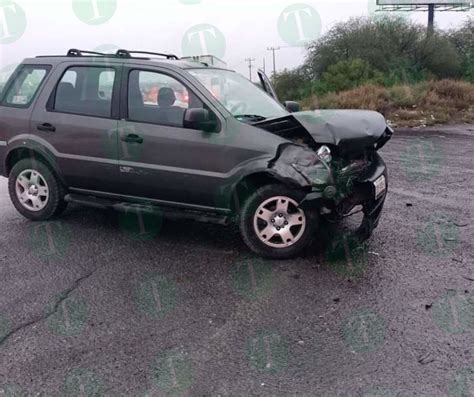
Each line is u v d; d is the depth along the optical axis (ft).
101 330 11.16
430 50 89.81
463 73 92.58
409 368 9.55
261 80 20.40
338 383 9.17
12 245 16.43
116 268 14.55
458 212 19.34
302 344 10.46
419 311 11.69
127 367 9.78
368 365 9.69
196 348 10.39
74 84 17.35
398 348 10.22
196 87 15.47
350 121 14.73
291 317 11.57
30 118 17.70
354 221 17.98
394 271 13.92
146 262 14.96
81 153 16.92
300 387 9.09
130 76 16.38
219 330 11.08
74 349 10.43
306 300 12.36
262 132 14.65
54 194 18.17
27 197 18.65
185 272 14.19
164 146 15.49
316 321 11.36
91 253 15.70
